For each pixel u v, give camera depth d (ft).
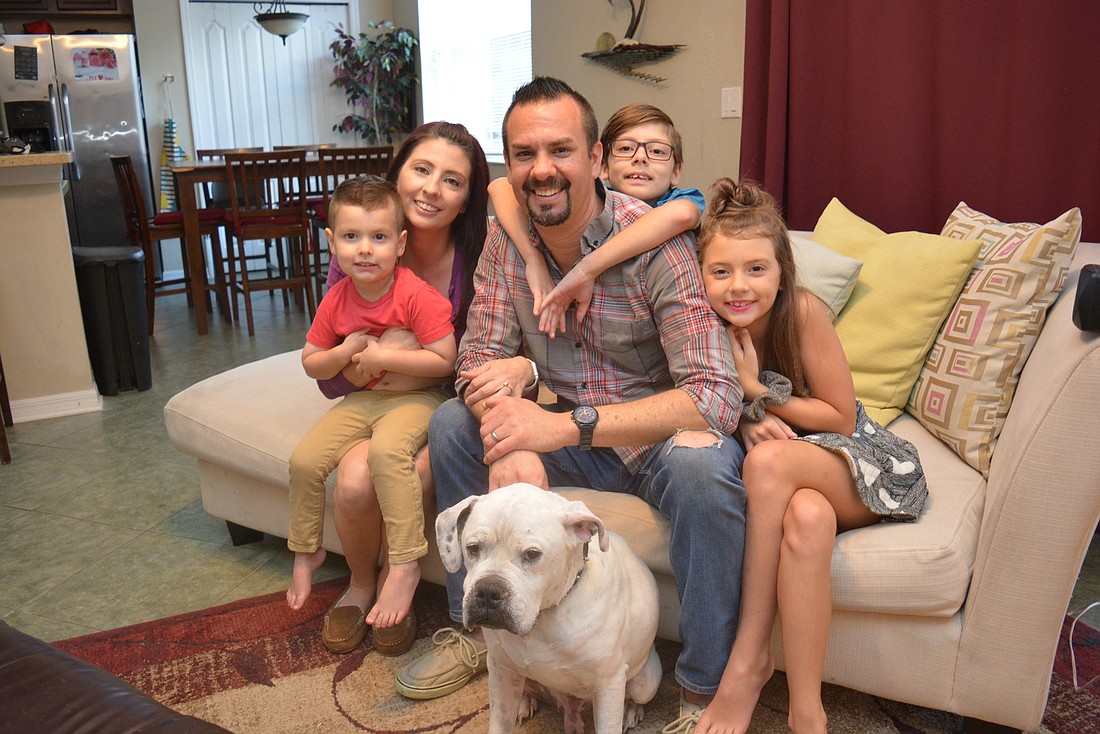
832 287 6.52
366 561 6.10
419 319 5.85
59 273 11.17
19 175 10.68
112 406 11.82
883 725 5.02
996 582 4.45
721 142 11.88
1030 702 4.54
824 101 9.85
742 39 11.27
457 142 5.99
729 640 4.73
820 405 5.11
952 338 6.00
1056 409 4.24
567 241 5.50
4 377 11.14
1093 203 7.70
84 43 19.51
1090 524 4.23
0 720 3.08
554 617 4.12
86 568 7.31
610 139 7.35
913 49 8.86
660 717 5.12
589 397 5.64
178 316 17.74
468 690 5.45
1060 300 5.58
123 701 3.18
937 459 5.67
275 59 22.94
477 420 5.50
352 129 23.61
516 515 3.86
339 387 6.16
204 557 7.47
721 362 4.96
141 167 20.51
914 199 9.19
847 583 4.61
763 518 4.57
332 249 6.19
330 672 5.68
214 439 6.88
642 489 5.36
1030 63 7.86
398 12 23.38
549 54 14.65
